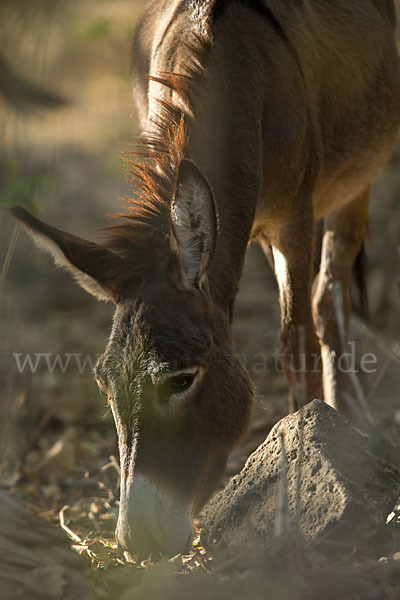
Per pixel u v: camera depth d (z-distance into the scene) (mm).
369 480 10906
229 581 10070
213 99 13430
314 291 18266
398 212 25328
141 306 11125
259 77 14062
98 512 15164
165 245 11891
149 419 10648
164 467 10688
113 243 12008
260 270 31312
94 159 40188
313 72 15656
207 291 11625
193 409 11047
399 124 18812
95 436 20250
